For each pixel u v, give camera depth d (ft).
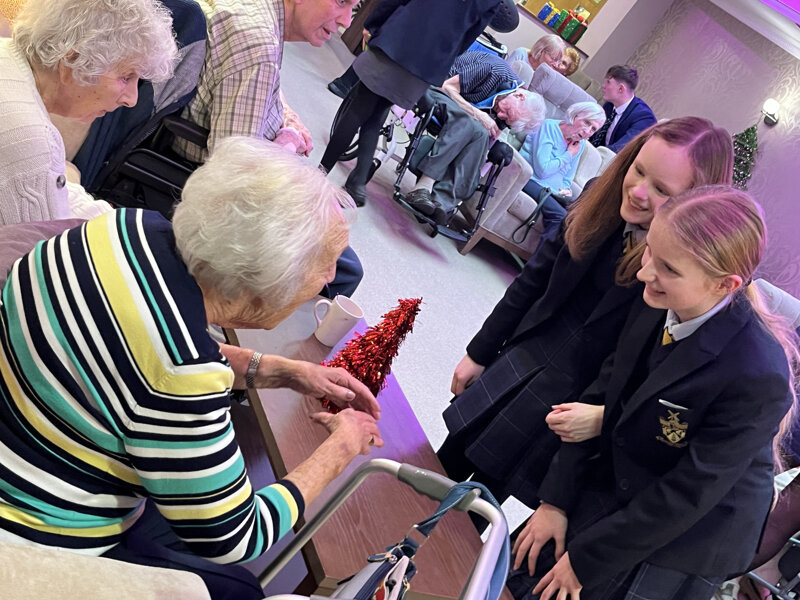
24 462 3.20
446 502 3.10
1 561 2.36
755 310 4.67
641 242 5.10
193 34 6.54
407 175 17.60
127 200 7.65
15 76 4.53
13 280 3.22
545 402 5.84
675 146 4.83
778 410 4.47
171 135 7.46
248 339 5.53
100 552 3.55
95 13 4.50
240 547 3.44
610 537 4.81
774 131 22.81
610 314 5.51
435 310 13.35
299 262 3.23
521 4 29.66
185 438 3.14
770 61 23.82
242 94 6.95
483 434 6.04
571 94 19.39
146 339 3.05
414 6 12.65
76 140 6.84
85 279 3.11
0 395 3.21
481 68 16.07
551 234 6.23
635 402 4.83
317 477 4.12
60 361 3.08
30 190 4.62
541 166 17.07
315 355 5.79
